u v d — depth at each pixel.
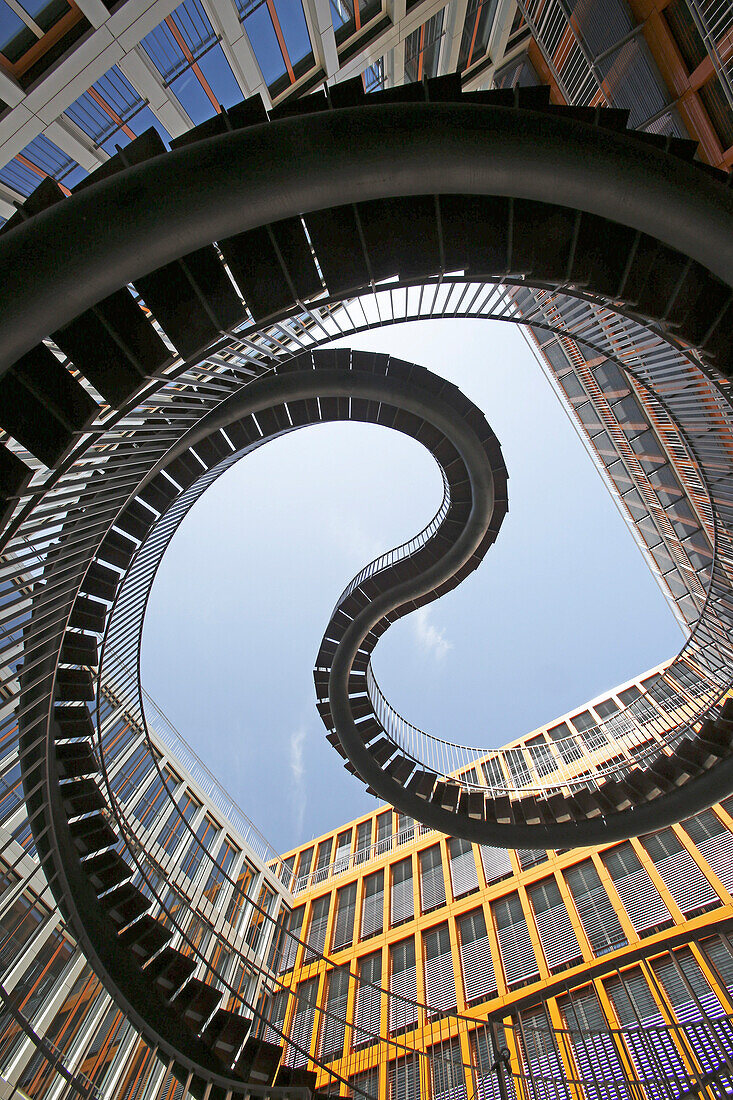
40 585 8.62
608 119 6.57
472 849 23.39
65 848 9.10
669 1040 11.30
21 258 4.79
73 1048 12.10
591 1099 11.33
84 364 6.30
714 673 12.41
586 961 15.97
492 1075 13.62
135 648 12.25
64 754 9.73
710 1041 10.69
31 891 8.33
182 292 6.68
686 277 7.76
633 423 17.25
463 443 12.83
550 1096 11.92
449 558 14.19
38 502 6.29
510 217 7.23
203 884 21.23
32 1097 10.75
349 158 5.50
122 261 5.04
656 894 16.78
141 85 8.96
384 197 5.85
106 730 11.19
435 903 22.03
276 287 7.04
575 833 12.43
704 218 6.11
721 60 7.57
